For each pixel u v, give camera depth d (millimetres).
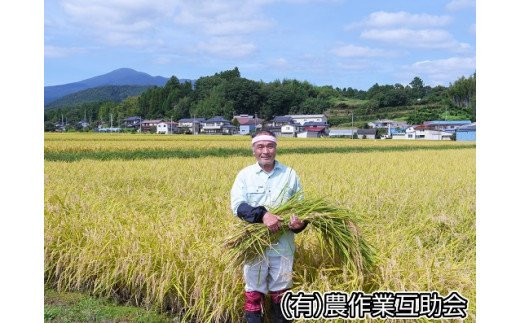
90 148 31641
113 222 7547
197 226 6805
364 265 5258
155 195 10281
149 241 6688
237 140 50188
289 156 24109
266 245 5180
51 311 6316
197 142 43656
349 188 10836
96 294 6906
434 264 5375
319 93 114000
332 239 5312
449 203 9805
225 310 5789
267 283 5336
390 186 11406
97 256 6773
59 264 7137
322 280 5234
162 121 98250
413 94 104250
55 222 7777
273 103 98562
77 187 11055
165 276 6164
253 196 5309
